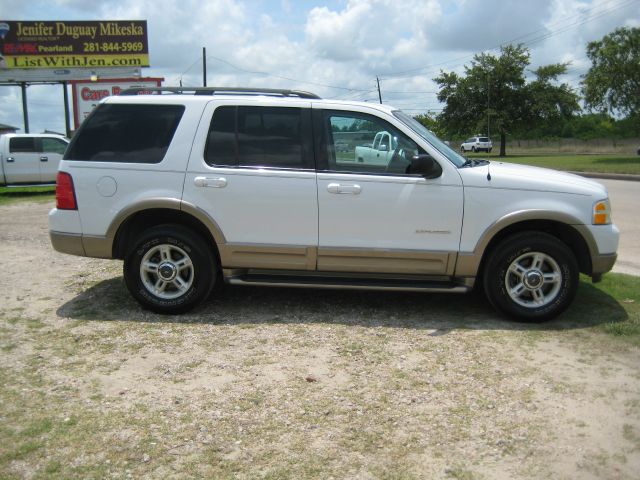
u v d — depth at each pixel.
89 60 31.64
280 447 3.25
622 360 4.40
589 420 3.55
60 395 3.82
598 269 5.27
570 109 58.25
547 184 5.20
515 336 4.90
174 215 5.46
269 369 4.24
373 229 5.22
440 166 5.18
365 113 5.27
